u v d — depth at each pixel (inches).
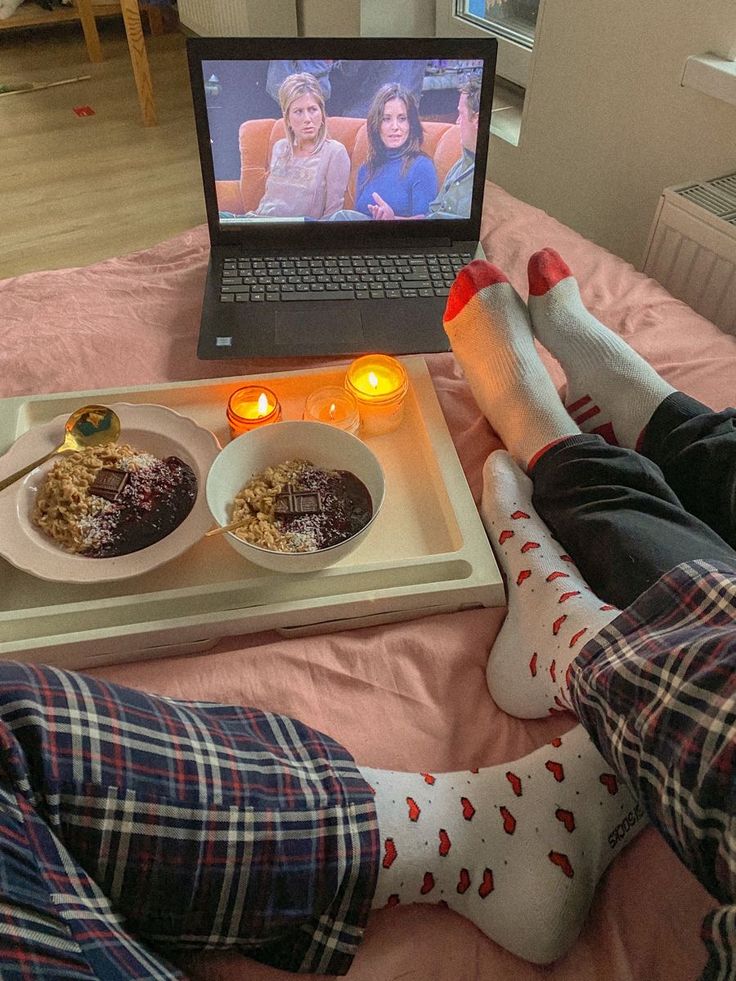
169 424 34.0
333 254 44.3
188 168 83.4
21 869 17.4
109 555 29.5
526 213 51.3
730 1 46.0
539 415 34.7
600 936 23.5
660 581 22.6
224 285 42.4
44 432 33.6
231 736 22.3
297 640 29.3
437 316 41.7
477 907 23.4
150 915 20.1
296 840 21.1
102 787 19.3
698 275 48.3
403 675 28.5
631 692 20.4
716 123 49.6
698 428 31.9
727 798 17.0
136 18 83.1
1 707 18.8
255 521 29.9
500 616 30.5
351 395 35.7
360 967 22.5
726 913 17.1
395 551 32.1
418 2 73.9
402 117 40.9
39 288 45.5
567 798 24.6
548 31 58.9
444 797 24.6
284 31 86.7
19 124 90.9
